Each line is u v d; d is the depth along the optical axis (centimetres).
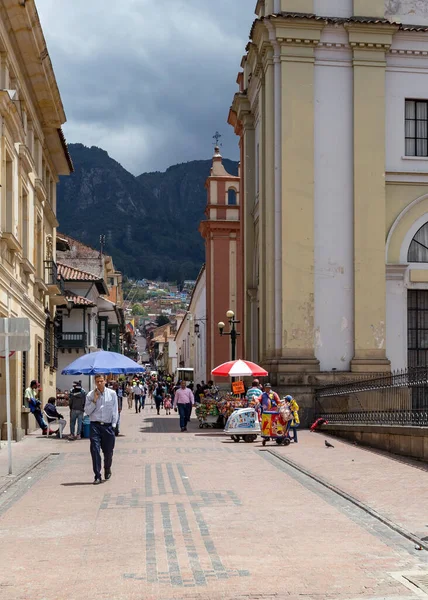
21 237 2419
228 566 807
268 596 705
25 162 2397
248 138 3309
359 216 2708
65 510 1137
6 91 1923
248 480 1408
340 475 1436
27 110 2606
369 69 2742
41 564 829
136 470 1564
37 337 2828
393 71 2788
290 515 1079
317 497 1223
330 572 783
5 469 1584
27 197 2527
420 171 2770
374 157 2728
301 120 2709
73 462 1752
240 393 2803
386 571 785
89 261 6888
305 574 776
